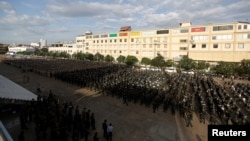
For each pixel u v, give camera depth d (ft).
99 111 78.95
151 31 308.81
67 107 76.38
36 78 156.25
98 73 159.53
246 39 216.54
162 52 295.89
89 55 366.63
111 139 54.44
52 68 210.18
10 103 67.00
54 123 56.49
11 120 65.77
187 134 59.41
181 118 73.20
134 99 90.99
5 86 83.71
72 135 55.36
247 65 170.50
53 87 123.34
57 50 532.32
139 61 303.68
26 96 74.28
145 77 148.56
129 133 59.16
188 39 264.93
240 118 67.67
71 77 135.54
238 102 95.40
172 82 136.98
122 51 355.97
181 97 93.91
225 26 231.71
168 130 62.03
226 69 183.83
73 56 418.72
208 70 219.20
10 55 433.89
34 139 53.31
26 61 286.66
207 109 80.43
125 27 363.97
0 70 203.41
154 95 94.43
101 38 397.39
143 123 67.36
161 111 80.74
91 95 104.27
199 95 96.32
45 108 68.08
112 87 107.86
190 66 216.95
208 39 246.06
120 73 168.96
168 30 286.66
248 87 122.21
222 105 79.20
